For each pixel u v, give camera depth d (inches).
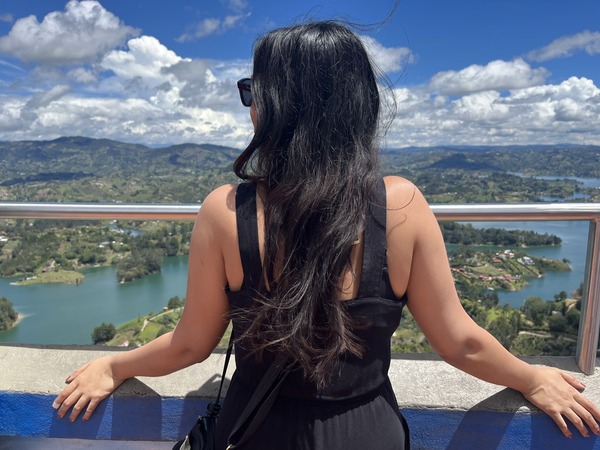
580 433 50.5
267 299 34.8
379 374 37.9
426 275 37.5
